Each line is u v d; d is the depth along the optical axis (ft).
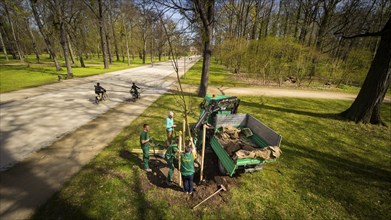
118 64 152.66
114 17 148.56
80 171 18.17
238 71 108.27
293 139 28.50
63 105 38.78
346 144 27.58
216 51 152.76
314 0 96.32
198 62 205.26
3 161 19.30
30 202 14.26
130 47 190.90
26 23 122.21
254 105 46.83
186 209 14.28
